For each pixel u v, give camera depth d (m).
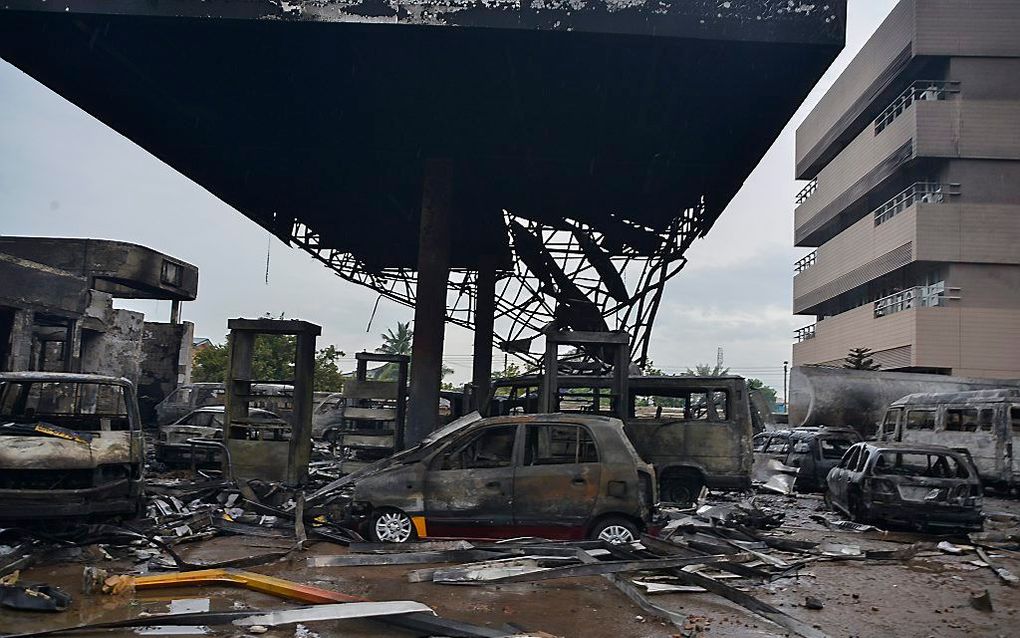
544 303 21.52
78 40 12.93
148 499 11.20
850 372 28.59
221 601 6.51
